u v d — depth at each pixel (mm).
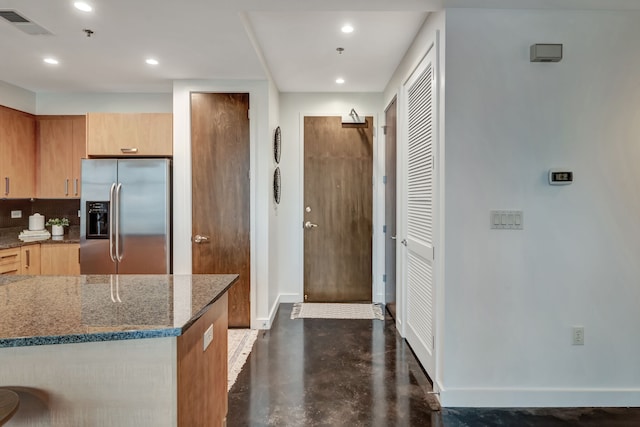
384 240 4516
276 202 4270
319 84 4184
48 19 2406
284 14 2566
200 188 3676
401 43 3062
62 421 1207
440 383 2381
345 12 2543
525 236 2330
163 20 2420
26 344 1088
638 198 2332
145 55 3035
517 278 2332
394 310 3895
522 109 2314
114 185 3535
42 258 3848
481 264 2326
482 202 2320
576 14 2301
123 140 3666
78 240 3895
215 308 1676
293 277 4570
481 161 2318
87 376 1204
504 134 2316
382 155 4520
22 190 3949
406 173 3328
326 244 4562
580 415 2234
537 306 2336
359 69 3695
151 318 1271
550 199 2330
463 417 2203
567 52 2305
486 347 2330
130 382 1210
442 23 2334
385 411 2258
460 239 2318
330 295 4570
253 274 3701
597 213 2330
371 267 4559
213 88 3652
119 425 1213
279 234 4547
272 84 3914
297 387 2531
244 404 2320
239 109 3668
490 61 2299
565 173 2293
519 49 2301
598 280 2338
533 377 2340
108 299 1516
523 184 2326
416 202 2994
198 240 3676
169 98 4148
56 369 1202
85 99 4133
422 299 2836
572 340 2338
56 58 3117
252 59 3125
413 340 3088
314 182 4559
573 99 2318
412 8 2279
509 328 2332
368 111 4508
